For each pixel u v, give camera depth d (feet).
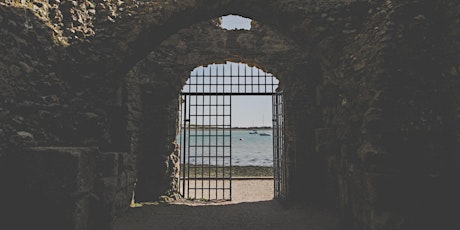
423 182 12.42
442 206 12.30
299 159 25.49
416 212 12.31
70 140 14.61
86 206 11.61
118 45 15.99
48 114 13.65
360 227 13.99
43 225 10.53
